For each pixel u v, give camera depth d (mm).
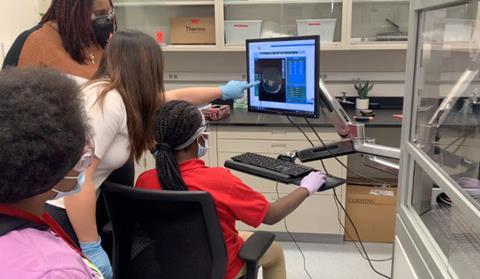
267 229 2980
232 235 1504
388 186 2938
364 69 3332
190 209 1312
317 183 1647
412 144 1323
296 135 2795
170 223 1358
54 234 646
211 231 1324
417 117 1310
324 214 2896
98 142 1308
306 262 2746
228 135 2865
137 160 1548
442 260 1087
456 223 1099
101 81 1400
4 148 550
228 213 1434
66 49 1688
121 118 1381
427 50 1247
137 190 1291
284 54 1853
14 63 1714
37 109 569
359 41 3033
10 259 543
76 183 726
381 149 1655
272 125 2789
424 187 1289
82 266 600
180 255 1398
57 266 555
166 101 1537
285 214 1541
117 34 1460
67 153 599
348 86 3379
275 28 3281
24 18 3129
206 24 3215
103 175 1448
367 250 2891
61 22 1658
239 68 3465
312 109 1795
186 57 3492
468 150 1020
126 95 1402
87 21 1646
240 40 3193
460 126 1063
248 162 1861
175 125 1363
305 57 1766
